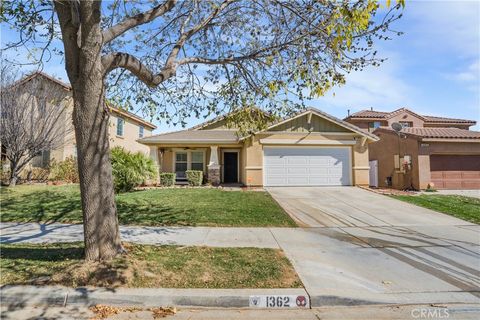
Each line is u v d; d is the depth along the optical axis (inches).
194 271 199.2
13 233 310.7
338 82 240.1
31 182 697.6
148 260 210.5
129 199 503.8
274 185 705.0
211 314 162.4
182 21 307.0
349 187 694.5
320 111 707.4
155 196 539.2
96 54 195.0
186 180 832.3
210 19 278.1
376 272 212.7
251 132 318.7
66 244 259.9
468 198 574.9
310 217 410.0
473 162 748.6
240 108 308.8
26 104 611.8
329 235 320.2
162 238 291.1
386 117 1160.8
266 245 273.6
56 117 635.5
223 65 303.4
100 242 202.4
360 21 147.4
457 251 265.9
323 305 171.3
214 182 767.1
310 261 231.0
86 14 187.8
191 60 272.2
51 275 186.9
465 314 161.8
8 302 168.6
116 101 318.7
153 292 172.1
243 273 198.8
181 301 169.3
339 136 717.3
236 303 169.9
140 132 1095.0
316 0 225.3
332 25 164.6
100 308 165.2
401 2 135.6
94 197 201.6
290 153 713.6
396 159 812.6
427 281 198.4
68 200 488.1
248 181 698.2
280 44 270.8
